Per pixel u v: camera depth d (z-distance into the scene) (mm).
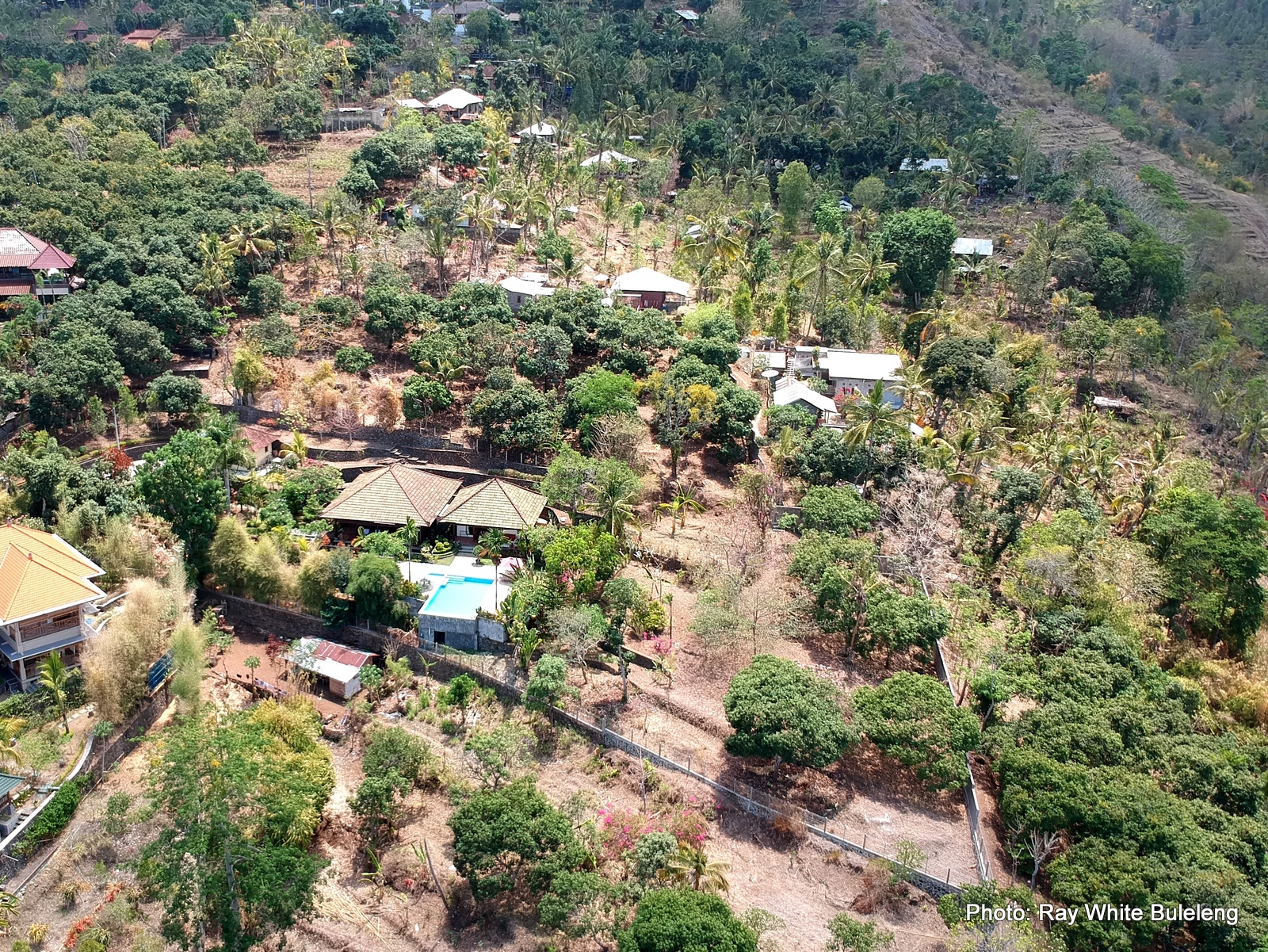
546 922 61844
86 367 105250
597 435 107062
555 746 78250
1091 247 178750
